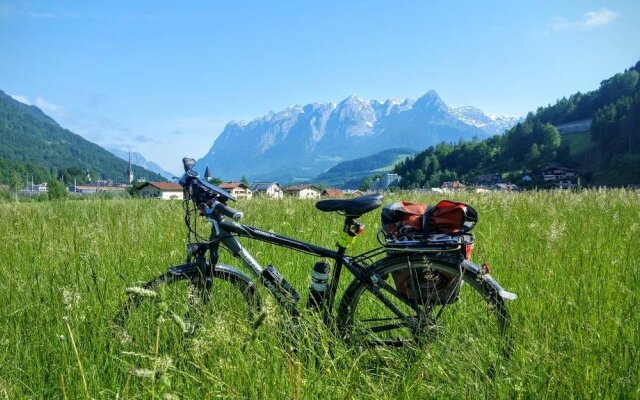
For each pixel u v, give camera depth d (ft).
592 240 21.53
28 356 12.27
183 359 11.44
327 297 14.37
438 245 13.52
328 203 14.34
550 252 19.12
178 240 24.26
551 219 28.78
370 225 29.01
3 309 14.55
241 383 10.47
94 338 12.57
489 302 13.53
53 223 31.89
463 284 14.99
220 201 14.93
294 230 27.30
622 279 16.35
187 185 14.83
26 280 16.38
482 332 13.14
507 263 18.58
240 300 14.30
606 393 10.21
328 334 12.91
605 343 11.85
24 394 11.32
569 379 10.54
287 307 13.98
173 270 14.23
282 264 20.02
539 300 14.88
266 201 47.96
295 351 12.29
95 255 18.63
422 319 13.52
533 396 10.49
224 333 11.35
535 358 11.43
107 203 53.42
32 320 13.74
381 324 14.26
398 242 13.69
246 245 21.74
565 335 12.59
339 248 14.49
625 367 10.91
